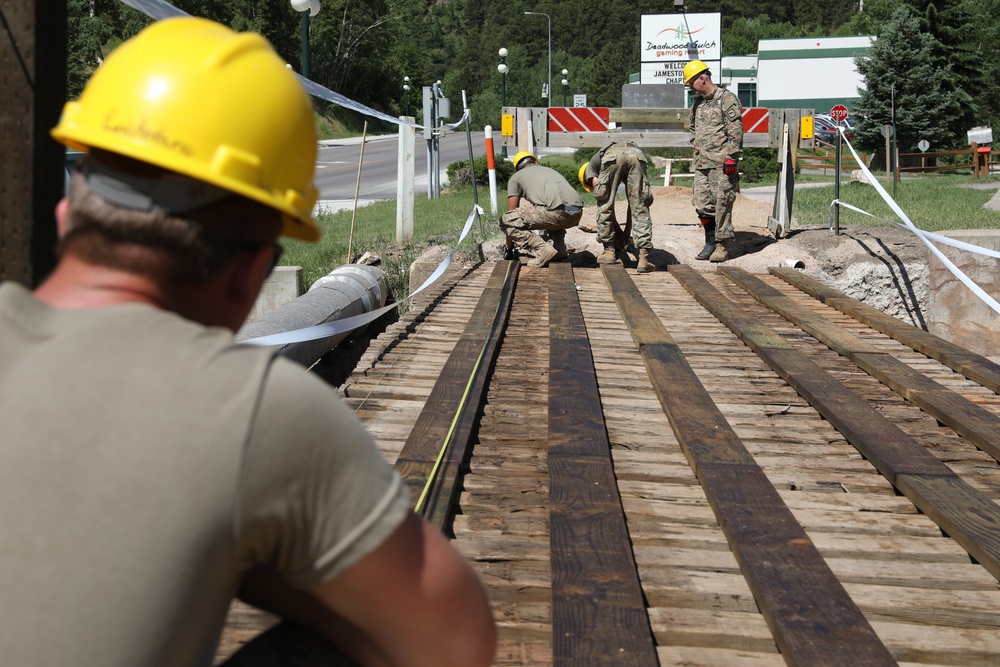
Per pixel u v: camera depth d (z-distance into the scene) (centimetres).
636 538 356
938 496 386
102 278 106
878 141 3631
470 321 719
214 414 96
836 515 385
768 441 478
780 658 282
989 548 337
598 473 406
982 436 465
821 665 261
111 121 106
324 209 1919
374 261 1016
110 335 100
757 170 2920
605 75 9494
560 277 959
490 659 114
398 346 662
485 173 2505
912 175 2844
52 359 98
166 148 104
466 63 14262
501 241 1156
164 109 105
